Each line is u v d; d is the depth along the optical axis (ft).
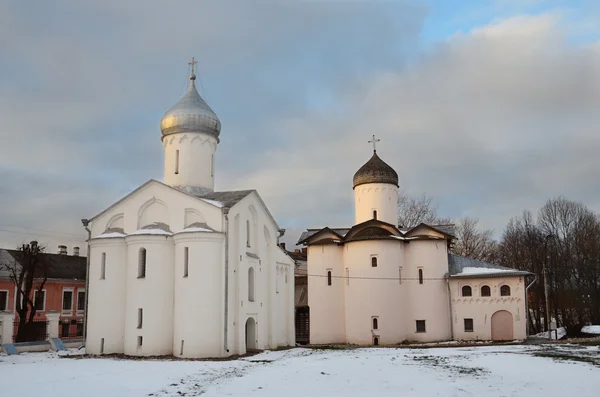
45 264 194.49
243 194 140.15
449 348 136.87
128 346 124.88
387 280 176.65
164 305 126.21
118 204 139.33
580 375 78.48
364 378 81.05
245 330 131.95
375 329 174.29
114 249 133.49
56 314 148.25
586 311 226.38
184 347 120.67
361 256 179.52
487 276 178.29
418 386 74.18
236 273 131.13
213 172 152.25
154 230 129.39
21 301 191.62
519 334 173.78
